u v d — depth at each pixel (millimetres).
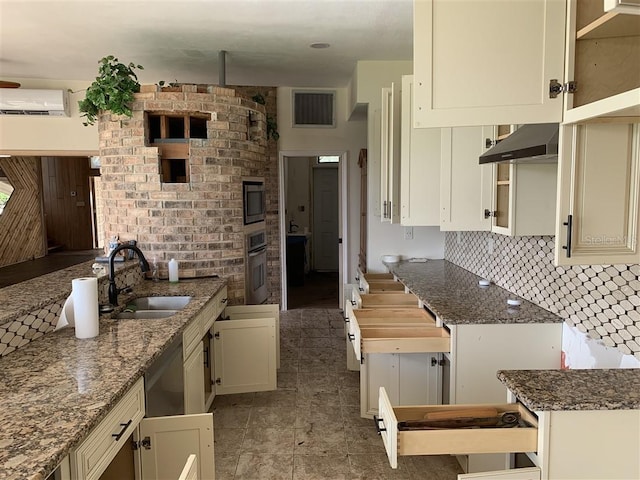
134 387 1716
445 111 1681
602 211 1642
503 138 2633
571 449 1475
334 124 5438
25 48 3768
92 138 4965
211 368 3193
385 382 2803
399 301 3312
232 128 3619
